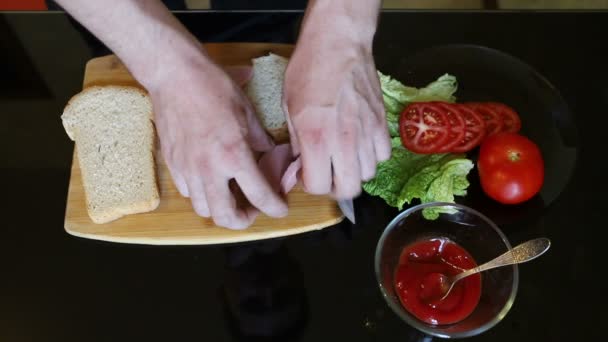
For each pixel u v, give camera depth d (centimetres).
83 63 88
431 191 75
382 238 71
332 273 74
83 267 74
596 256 74
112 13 66
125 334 70
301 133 65
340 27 67
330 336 70
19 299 72
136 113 83
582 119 82
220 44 88
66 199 79
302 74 66
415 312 69
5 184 80
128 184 78
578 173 79
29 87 87
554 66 86
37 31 90
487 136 80
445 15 90
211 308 71
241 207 73
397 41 88
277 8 100
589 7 135
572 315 71
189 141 66
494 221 76
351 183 67
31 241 76
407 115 80
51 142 83
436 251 73
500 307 68
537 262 74
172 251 75
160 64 67
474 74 85
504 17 90
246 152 65
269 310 71
